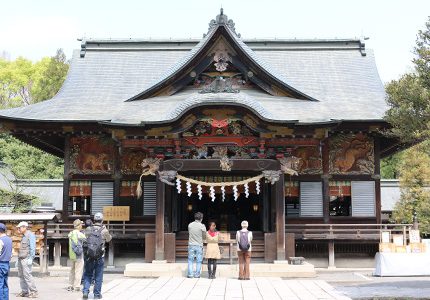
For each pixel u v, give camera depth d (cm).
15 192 3441
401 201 3431
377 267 2075
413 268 2042
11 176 4016
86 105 2511
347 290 1563
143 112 2159
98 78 2792
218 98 1930
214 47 2283
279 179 2042
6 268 1245
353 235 2241
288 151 2048
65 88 2730
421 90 1528
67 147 2419
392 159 5072
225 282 1675
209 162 2020
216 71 2348
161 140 2052
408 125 1570
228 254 2061
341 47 2973
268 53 2933
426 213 3106
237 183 2034
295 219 2355
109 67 2873
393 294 1484
